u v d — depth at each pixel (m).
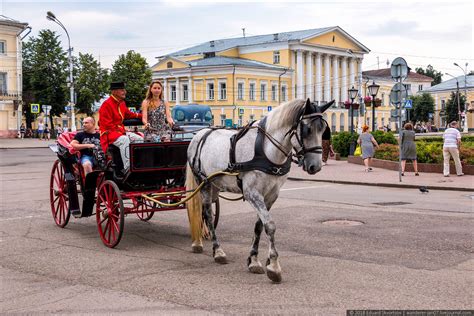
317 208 13.20
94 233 10.53
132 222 11.70
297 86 76.69
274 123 7.16
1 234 10.44
